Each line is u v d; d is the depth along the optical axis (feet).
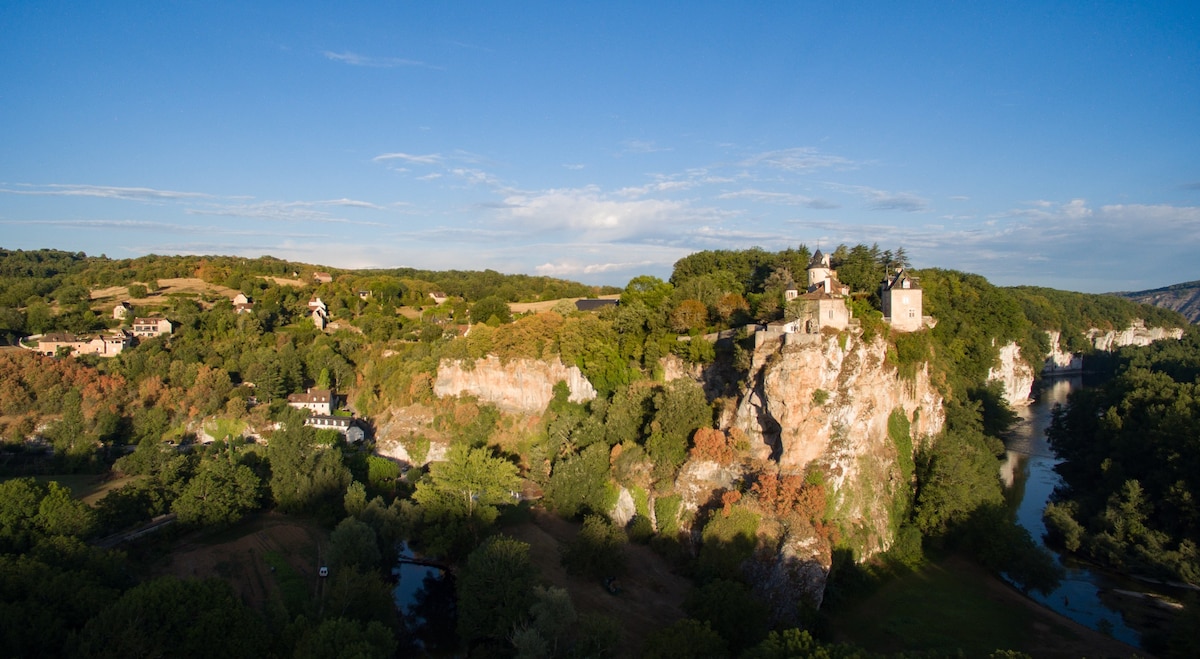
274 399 449.48
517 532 260.83
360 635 159.63
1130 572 246.68
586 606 212.84
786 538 215.51
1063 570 236.02
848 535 232.73
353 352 522.47
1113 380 374.22
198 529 271.49
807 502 222.89
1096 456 315.17
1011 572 236.22
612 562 227.40
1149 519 259.80
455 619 223.51
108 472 368.27
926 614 209.87
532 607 174.70
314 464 304.09
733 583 191.31
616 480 272.72
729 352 300.20
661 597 220.84
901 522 260.21
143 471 322.34
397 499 262.06
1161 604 224.33
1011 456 398.42
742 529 221.87
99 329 563.07
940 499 260.62
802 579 206.39
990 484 277.64
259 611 210.38
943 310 371.56
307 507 287.07
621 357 341.41
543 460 313.94
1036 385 622.95
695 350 306.14
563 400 365.40
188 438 422.41
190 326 546.26
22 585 167.53
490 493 258.78
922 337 298.76
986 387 400.88
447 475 264.11
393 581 247.29
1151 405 303.89
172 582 169.68
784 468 238.68
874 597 220.64
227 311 583.17
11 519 216.95
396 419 403.54
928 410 306.96
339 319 628.28
